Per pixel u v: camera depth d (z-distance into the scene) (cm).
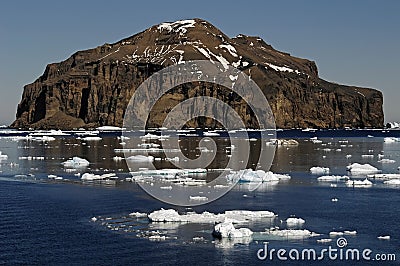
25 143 14375
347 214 4406
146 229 3916
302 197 5169
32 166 7931
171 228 3944
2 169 7512
